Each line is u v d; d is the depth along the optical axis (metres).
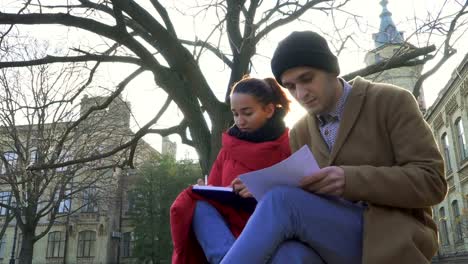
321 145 2.23
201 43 6.02
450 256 24.31
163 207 33.50
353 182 1.82
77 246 39.50
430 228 1.98
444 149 26.25
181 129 7.14
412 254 1.71
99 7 6.14
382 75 7.21
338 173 1.84
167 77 5.92
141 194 34.62
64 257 38.62
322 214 1.83
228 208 2.38
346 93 2.18
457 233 23.56
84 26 5.50
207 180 2.95
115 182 28.28
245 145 2.61
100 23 5.55
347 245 1.85
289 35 2.09
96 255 39.09
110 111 16.55
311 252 1.81
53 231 39.78
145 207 33.69
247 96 2.60
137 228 33.41
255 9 6.34
